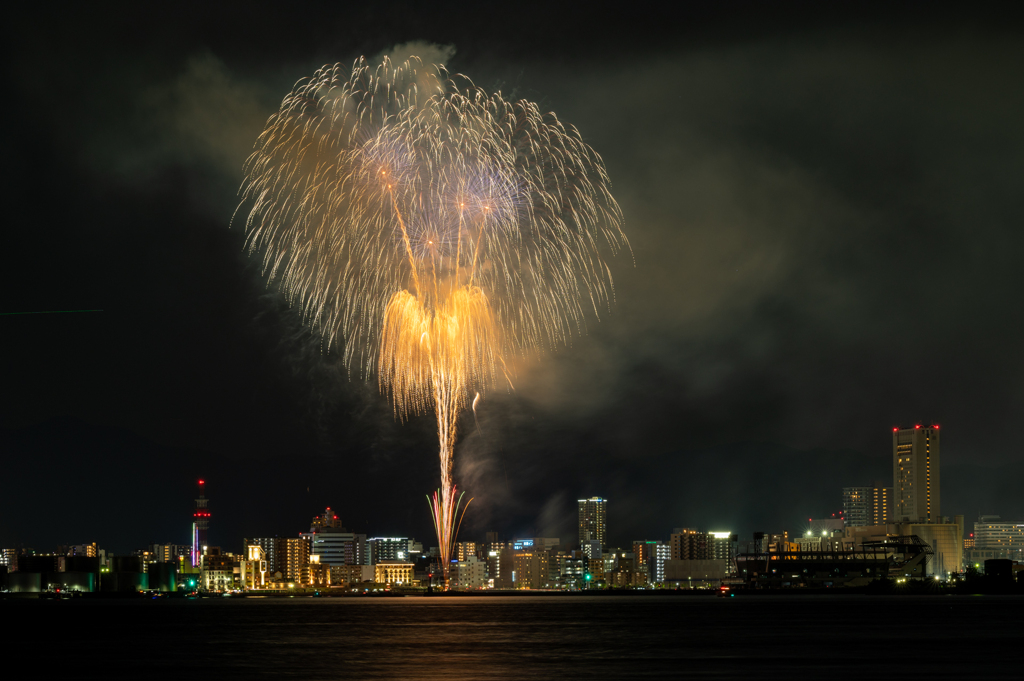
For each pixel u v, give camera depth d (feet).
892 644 451.53
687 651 417.28
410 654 407.64
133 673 348.59
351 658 392.27
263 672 346.13
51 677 340.39
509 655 401.08
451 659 384.68
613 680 315.78
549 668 351.05
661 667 352.90
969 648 428.97
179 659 395.96
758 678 320.70
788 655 397.39
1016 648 429.38
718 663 366.22
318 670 350.43
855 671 341.00
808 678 321.52
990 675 330.54
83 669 363.15
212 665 370.94
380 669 351.05
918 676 327.06
